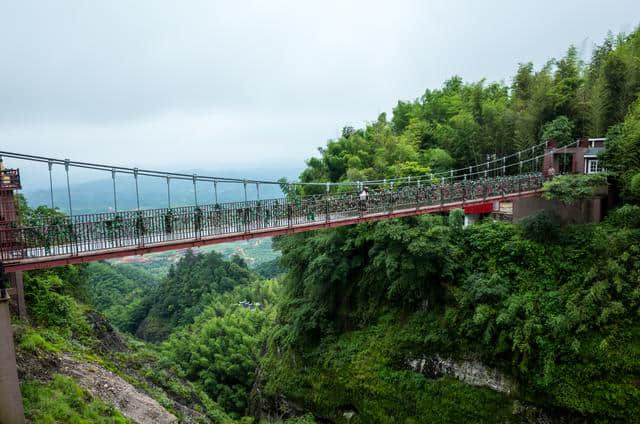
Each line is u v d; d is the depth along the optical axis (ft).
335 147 123.95
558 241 75.15
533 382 63.93
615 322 61.41
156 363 93.15
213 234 56.65
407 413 75.31
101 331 86.33
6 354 40.70
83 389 53.36
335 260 88.48
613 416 57.62
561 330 63.52
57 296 76.43
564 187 75.61
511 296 70.64
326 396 85.87
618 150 79.05
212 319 163.84
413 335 78.64
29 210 79.05
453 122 130.62
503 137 119.24
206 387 122.62
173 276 255.09
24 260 43.96
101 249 48.57
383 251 78.48
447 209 81.61
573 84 114.93
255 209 61.26
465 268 77.92
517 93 128.57
